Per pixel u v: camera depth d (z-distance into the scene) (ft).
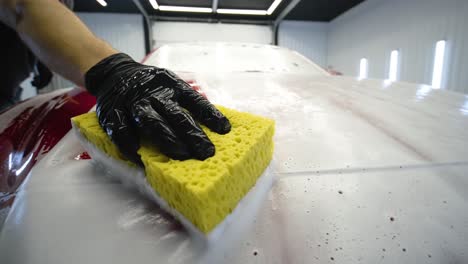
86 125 1.49
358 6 14.92
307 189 1.30
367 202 1.23
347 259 0.99
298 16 17.35
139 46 17.04
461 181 1.37
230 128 1.46
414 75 10.96
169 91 1.58
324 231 1.08
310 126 1.93
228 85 2.87
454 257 1.00
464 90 8.74
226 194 1.07
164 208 1.17
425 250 1.03
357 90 2.95
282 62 4.76
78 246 1.01
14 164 1.51
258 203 1.22
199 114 1.51
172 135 1.23
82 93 2.54
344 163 1.50
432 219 1.15
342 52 16.83
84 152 1.62
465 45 8.63
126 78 1.62
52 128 1.86
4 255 0.99
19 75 4.00
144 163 1.19
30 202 1.19
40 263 0.96
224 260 0.99
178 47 4.93
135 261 0.96
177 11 16.28
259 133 1.35
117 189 1.31
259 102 2.39
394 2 12.07
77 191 1.28
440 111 2.33
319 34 18.54
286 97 2.55
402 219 1.15
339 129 1.90
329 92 2.80
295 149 1.63
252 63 4.51
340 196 1.26
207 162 1.11
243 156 1.15
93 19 16.34
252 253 1.00
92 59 1.91
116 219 1.13
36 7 2.03
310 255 1.00
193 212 0.98
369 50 14.10
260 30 17.97
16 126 1.86
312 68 4.88
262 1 14.84
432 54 9.98
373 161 1.52
